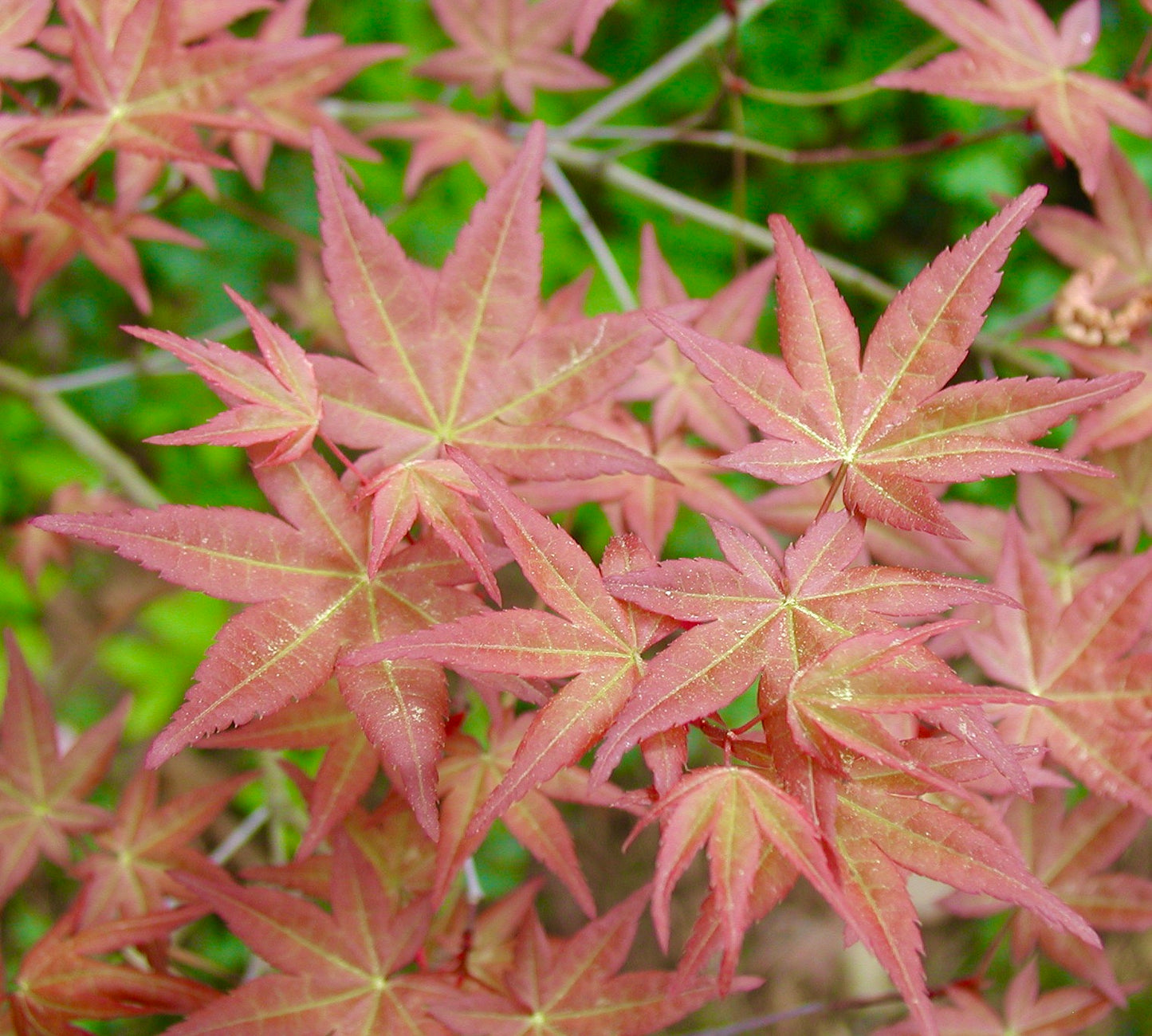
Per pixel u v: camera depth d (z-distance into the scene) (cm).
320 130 21
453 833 22
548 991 22
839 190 59
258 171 30
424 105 33
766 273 26
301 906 22
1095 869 24
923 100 57
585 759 27
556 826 23
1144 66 52
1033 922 24
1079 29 26
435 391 21
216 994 23
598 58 58
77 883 53
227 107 26
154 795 27
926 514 19
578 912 57
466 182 54
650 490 25
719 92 34
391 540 19
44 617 55
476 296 21
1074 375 26
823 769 18
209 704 19
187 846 26
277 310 44
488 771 23
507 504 19
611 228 58
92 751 26
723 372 20
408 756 19
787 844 17
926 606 19
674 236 58
